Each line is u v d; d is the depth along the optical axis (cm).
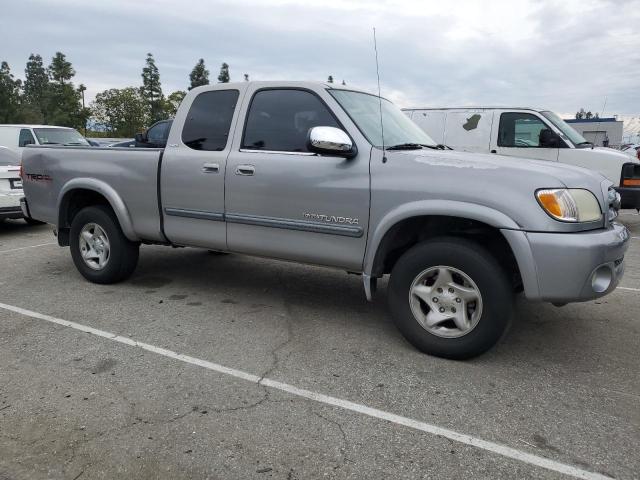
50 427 278
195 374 340
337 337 405
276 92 429
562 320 450
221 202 443
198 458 253
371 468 246
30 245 770
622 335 416
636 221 1070
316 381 331
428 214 346
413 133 455
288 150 415
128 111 6128
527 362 362
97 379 332
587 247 315
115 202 500
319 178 392
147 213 491
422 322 367
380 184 368
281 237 419
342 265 398
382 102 475
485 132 899
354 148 384
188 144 468
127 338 400
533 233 321
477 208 333
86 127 6712
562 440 269
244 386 324
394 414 293
